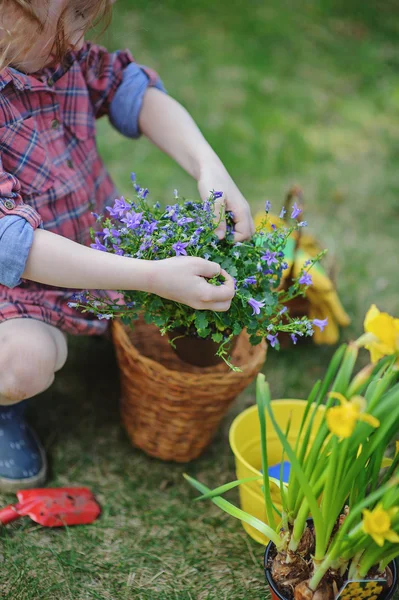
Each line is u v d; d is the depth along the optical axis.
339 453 1.02
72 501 1.42
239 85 3.38
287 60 3.75
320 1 4.44
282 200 2.61
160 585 1.29
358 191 2.76
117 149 2.71
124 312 1.32
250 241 1.37
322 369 1.91
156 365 1.39
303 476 1.00
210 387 1.39
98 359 1.88
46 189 1.39
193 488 1.53
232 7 4.07
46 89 1.36
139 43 3.49
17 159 1.34
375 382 1.08
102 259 1.21
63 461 1.56
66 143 1.45
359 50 4.04
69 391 1.76
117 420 1.70
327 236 2.44
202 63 3.49
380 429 1.00
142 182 2.53
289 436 1.55
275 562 1.14
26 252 1.20
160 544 1.38
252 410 1.50
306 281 1.34
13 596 1.24
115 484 1.52
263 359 1.45
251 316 1.27
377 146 3.14
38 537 1.37
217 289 1.19
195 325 1.26
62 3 1.23
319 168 2.89
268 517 1.15
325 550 1.08
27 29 1.22
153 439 1.55
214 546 1.39
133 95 1.55
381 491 0.98
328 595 1.08
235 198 1.42
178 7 3.92
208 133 2.94
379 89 3.68
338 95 3.54
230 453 1.63
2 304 1.36
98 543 1.37
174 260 1.19
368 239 2.47
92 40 1.45
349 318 2.08
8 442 1.47
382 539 0.93
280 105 3.32
